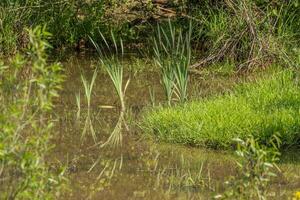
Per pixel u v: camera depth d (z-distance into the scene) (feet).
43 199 21.34
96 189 26.32
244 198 22.47
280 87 36.35
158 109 34.55
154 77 41.60
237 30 43.14
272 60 42.24
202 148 30.60
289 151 30.25
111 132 32.58
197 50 45.96
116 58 45.37
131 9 49.29
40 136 21.62
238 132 30.48
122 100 35.70
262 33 42.65
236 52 43.21
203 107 33.19
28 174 21.08
